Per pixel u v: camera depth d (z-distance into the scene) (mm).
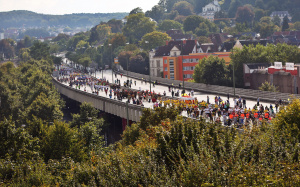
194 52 193750
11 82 150125
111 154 30922
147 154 28859
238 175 20094
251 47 147500
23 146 46188
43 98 102562
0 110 107000
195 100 78688
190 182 21156
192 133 27938
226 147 25625
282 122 34250
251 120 55875
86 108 102250
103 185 24906
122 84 155250
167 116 55500
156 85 140000
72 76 189125
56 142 50750
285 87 112062
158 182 22547
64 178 34938
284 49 149125
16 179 35656
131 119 93875
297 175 19641
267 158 23266
